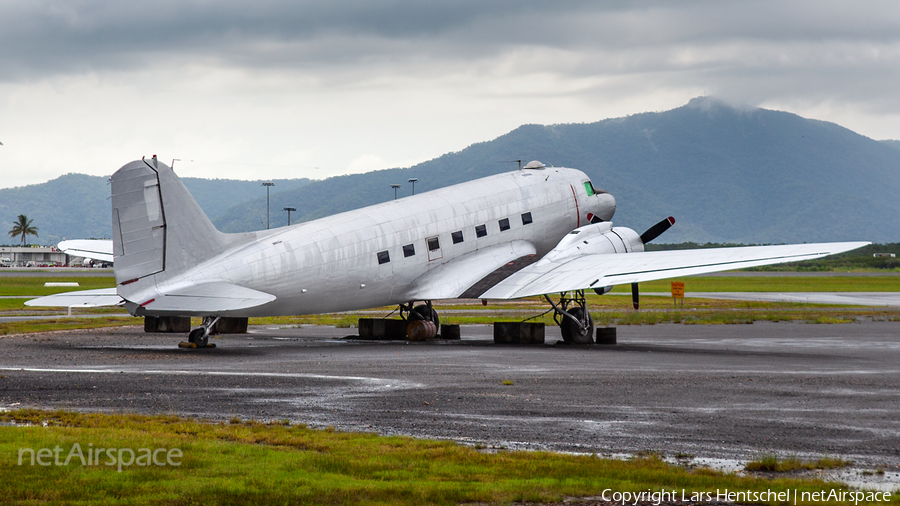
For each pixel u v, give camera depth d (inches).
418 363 1497.3
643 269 1833.2
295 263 1784.0
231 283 1701.5
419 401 1031.6
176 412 943.0
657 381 1240.8
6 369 1362.0
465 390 1131.3
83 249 2250.2
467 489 603.5
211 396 1065.5
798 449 764.0
